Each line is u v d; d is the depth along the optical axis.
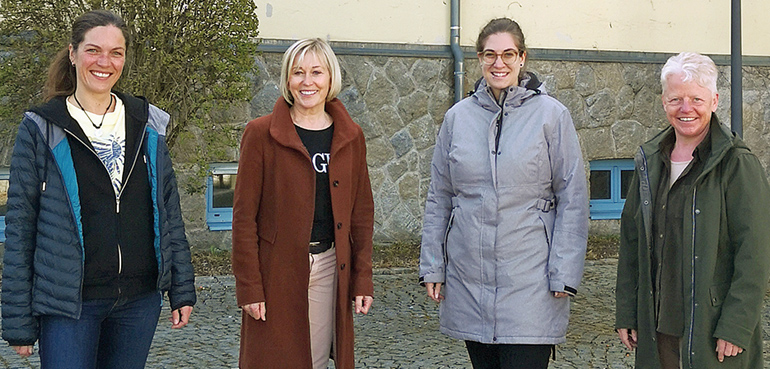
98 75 2.75
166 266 2.89
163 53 7.00
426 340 5.41
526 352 3.27
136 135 2.85
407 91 8.88
